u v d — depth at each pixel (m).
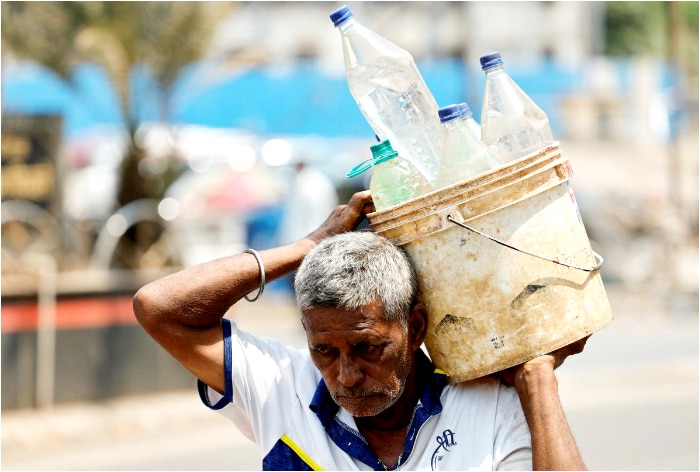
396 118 4.72
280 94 25.41
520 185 4.25
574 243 4.38
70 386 14.23
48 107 20.61
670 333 22.78
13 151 16.66
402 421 4.48
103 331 14.49
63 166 17.02
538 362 4.30
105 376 14.50
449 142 4.36
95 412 14.21
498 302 4.27
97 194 24.36
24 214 16.73
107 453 12.66
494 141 4.55
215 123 24.88
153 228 16.92
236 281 4.57
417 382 4.53
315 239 4.73
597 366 18.89
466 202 4.23
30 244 16.72
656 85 36.69
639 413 15.32
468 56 26.36
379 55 4.72
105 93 20.50
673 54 30.59
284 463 4.48
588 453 12.91
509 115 4.54
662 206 30.39
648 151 35.94
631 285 28.44
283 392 4.60
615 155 35.31
